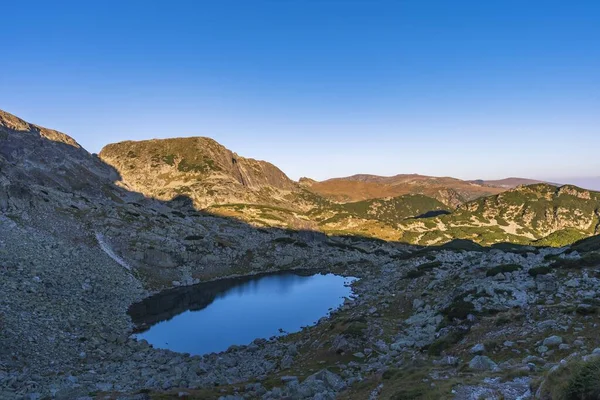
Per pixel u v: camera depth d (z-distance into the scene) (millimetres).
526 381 21734
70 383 35125
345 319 52812
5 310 49250
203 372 41656
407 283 70750
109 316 64125
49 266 71438
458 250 121375
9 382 34031
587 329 29453
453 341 36625
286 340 54938
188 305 79500
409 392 23359
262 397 30188
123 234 105312
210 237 127062
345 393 28766
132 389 34219
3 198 92875
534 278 47469
